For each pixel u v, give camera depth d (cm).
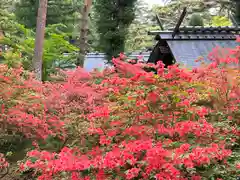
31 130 483
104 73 489
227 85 371
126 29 1413
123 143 302
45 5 841
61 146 464
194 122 320
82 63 1002
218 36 798
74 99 505
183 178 280
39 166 299
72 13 1745
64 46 1070
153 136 325
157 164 272
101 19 1416
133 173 271
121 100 356
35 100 482
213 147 282
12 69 506
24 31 1118
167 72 358
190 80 350
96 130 343
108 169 296
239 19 1223
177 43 771
